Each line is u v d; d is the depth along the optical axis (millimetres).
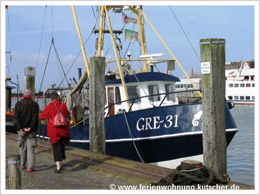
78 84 12602
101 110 9141
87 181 6750
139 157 10398
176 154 10031
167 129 9898
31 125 7461
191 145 9859
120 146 10352
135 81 11680
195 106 9836
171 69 12266
